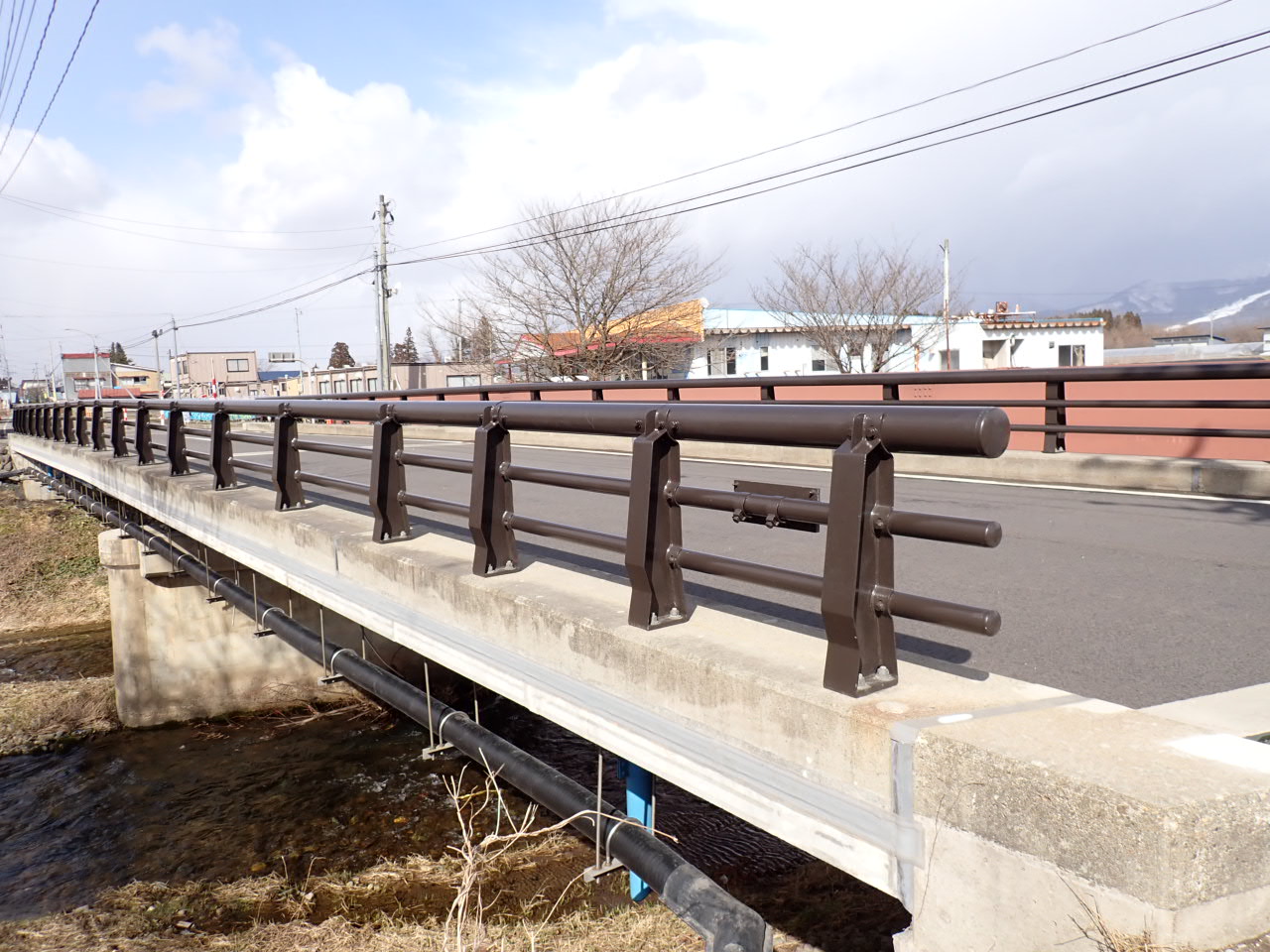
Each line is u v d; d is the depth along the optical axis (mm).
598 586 4047
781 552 5957
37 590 21156
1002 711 2320
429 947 5777
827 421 2609
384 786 9844
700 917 3184
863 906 5457
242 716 13172
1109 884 1785
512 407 4184
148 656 13133
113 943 6699
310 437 23141
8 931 7055
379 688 5988
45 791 10883
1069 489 8484
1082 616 4316
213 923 7008
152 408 11281
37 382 134750
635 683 3184
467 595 4254
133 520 14414
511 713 11281
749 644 3047
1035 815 1919
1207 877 1718
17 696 14359
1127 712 2285
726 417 2955
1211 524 6578
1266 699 3008
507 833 7961
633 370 35938
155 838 9148
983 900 2039
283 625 8055
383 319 37969
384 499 5371
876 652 2553
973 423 2184
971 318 42750
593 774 9156
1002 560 5652
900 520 2438
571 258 33938
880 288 36375
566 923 5637
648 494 3258
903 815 2230
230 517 7680
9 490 32250
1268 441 8633
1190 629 4055
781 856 6344
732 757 2771
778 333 39719
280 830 8969
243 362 82188
